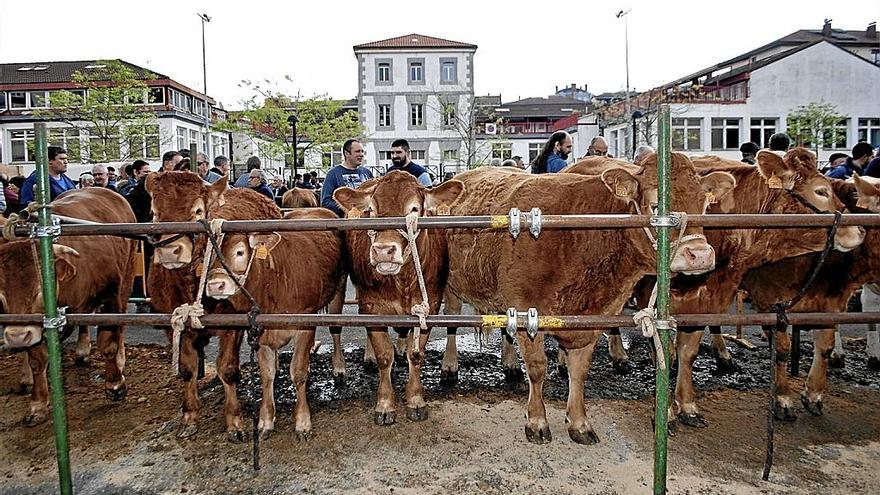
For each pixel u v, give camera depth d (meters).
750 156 8.65
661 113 2.87
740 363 6.08
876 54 39.28
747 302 9.01
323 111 26.14
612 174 3.83
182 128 30.92
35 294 4.17
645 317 3.00
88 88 25.64
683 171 3.71
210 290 3.67
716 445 4.23
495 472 3.90
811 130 26.55
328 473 3.91
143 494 3.69
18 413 4.90
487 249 4.60
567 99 60.16
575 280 4.20
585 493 3.64
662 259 2.93
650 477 3.81
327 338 7.21
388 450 4.23
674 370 5.78
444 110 35.56
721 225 2.98
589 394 5.27
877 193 4.47
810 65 28.41
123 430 4.57
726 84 30.72
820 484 3.70
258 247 3.91
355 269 4.82
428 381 5.66
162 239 3.93
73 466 4.02
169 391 5.38
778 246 4.60
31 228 3.12
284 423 4.70
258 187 8.77
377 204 4.25
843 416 4.73
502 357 5.96
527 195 4.39
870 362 5.91
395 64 39.50
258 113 24.44
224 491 3.71
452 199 4.38
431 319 3.14
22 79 35.91
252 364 3.38
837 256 4.73
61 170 6.88
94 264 5.20
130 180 9.41
